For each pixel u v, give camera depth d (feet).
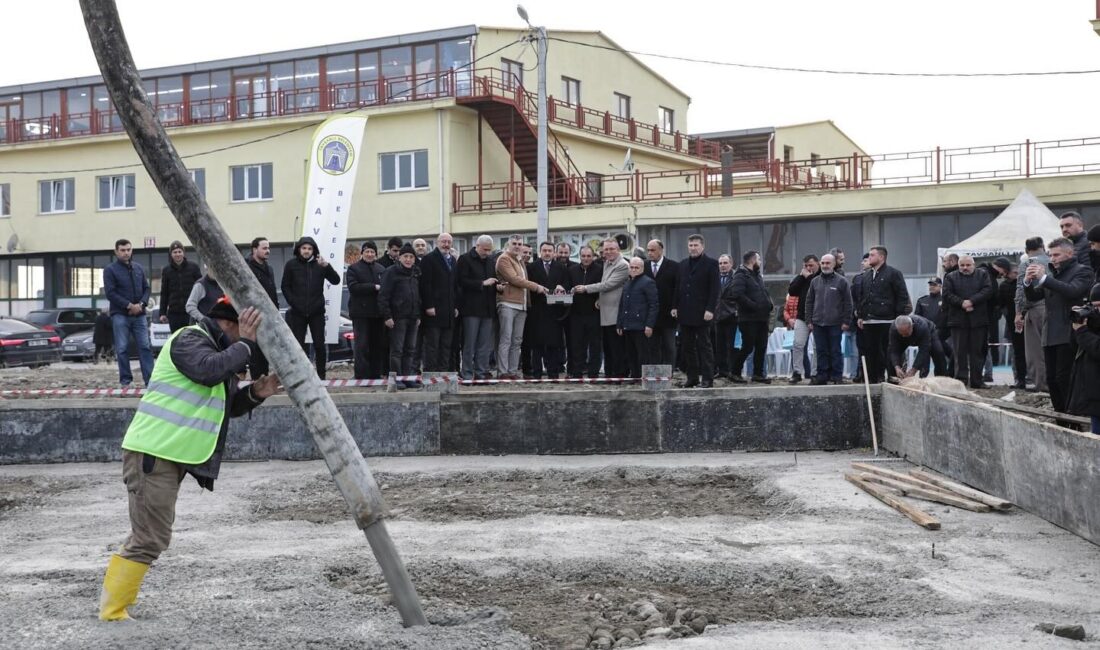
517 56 128.36
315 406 19.88
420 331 57.41
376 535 20.01
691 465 39.78
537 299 54.39
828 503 32.22
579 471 39.11
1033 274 38.52
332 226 69.46
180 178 19.17
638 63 150.00
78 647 18.60
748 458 41.65
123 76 18.71
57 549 27.71
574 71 138.41
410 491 36.60
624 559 25.17
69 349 103.60
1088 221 97.91
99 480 39.45
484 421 43.52
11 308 147.84
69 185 141.49
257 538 28.58
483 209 121.90
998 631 19.71
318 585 22.93
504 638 19.29
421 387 49.26
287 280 49.37
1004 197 98.37
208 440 20.18
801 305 56.54
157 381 20.25
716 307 49.52
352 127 69.51
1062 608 21.29
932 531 28.37
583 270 54.39
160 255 138.72
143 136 18.86
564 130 127.65
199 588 22.67
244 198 131.75
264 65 131.64
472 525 30.04
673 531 28.81
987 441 32.96
